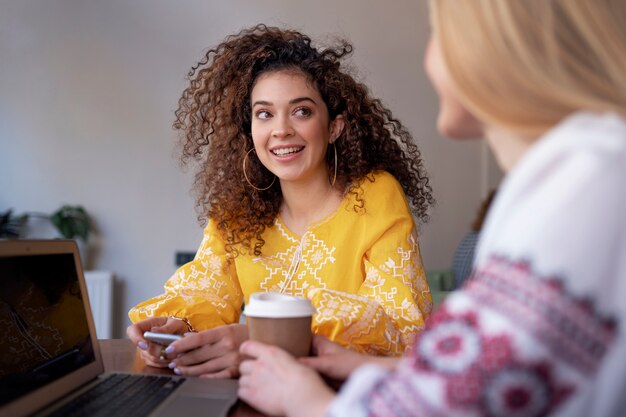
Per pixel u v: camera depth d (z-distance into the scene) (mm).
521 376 457
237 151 1570
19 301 768
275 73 1472
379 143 1600
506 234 511
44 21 3898
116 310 3922
